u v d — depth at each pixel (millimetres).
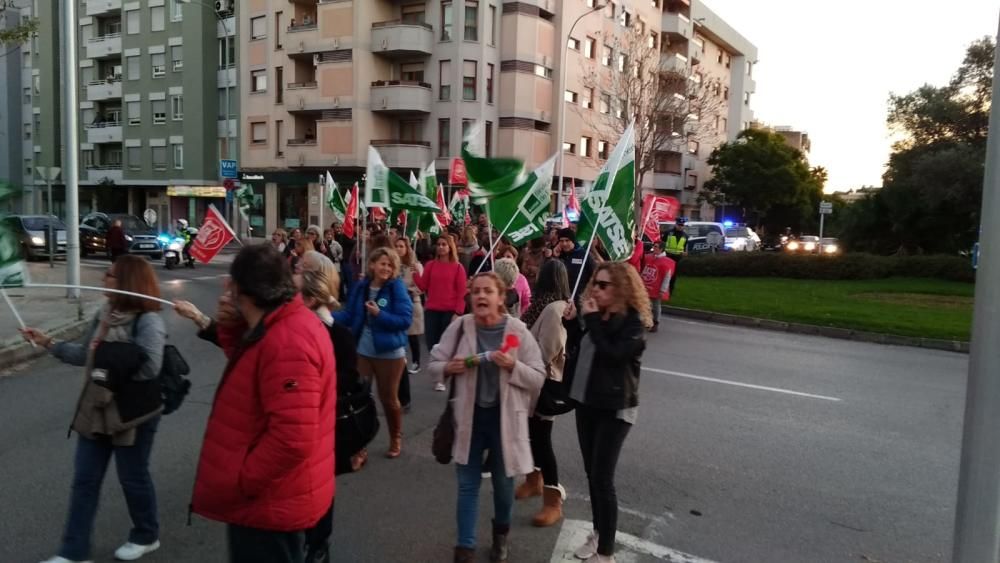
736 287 20594
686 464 5797
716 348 11695
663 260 13477
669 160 54125
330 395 2770
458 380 4008
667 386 8617
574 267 9539
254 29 40281
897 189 29359
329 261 4176
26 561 3865
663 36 51250
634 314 3973
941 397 8617
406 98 36000
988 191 2605
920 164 27781
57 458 5508
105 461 3799
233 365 2646
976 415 2668
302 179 39281
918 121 30109
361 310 5770
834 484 5457
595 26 42469
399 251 9227
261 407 2602
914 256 24172
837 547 4387
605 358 3957
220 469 2596
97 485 3768
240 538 2656
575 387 4074
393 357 5703
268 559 2670
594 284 4047
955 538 2771
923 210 29266
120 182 46688
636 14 47000
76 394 7477
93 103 48094
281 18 39062
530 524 4613
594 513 4098
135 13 44875
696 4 55938
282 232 14445
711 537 4477
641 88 30672
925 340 12883
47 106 49562
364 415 4051
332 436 2812
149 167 45312
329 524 3672
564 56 33094
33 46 50406
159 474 5230
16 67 51531
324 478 2744
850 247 32531
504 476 3984
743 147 51938
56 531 4242
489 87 37469
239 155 41469
